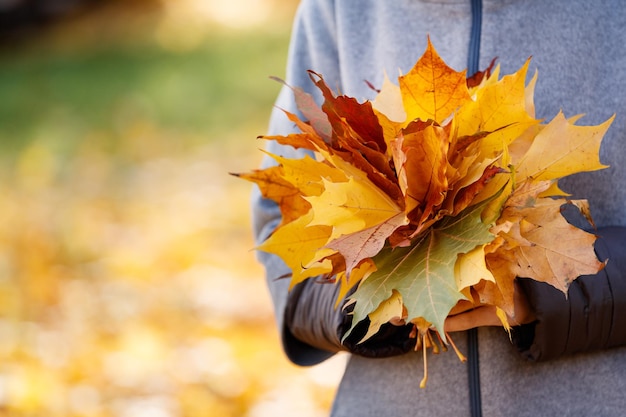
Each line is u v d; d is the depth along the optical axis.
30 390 2.42
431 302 1.10
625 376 1.29
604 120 1.31
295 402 2.60
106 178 5.04
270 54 8.70
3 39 9.78
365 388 1.41
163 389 2.57
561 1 1.32
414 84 1.17
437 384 1.35
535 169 1.18
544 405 1.32
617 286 1.24
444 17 1.38
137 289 3.34
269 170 1.24
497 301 1.15
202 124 6.45
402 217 1.15
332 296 1.34
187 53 9.04
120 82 7.91
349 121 1.19
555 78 1.32
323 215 1.15
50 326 2.92
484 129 1.19
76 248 3.60
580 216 1.32
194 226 4.21
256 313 3.21
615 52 1.31
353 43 1.43
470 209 1.14
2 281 3.15
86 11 10.54
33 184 4.44
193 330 3.02
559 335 1.24
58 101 7.30
